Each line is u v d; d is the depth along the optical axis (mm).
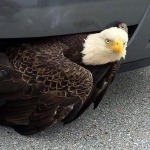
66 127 1131
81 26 1066
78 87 1031
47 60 1042
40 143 1066
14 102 1057
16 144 1058
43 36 1038
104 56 1103
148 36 1180
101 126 1156
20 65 1048
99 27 1093
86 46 1104
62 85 1027
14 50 1068
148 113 1237
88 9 1054
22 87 1039
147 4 1137
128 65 1211
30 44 1073
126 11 1111
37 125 1049
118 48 1078
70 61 1057
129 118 1204
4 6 987
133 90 1347
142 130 1158
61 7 1021
